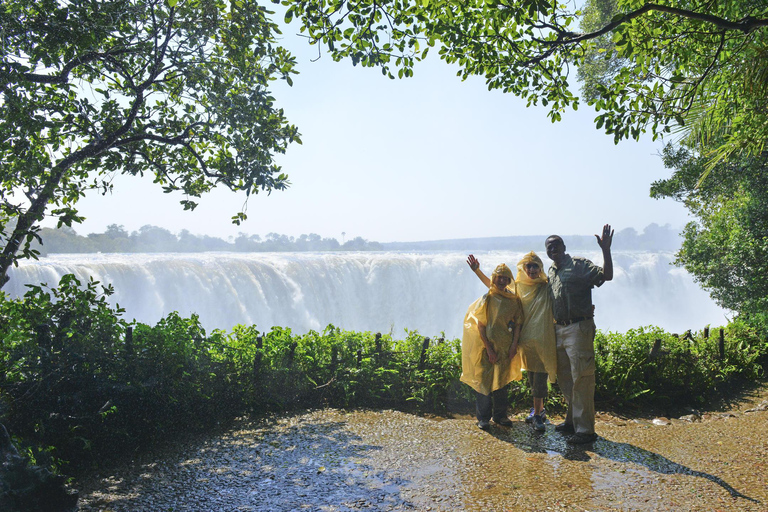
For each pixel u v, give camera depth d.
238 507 3.56
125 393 4.68
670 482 4.00
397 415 5.85
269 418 5.68
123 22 5.02
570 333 4.98
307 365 6.32
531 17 4.37
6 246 4.45
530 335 5.20
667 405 6.51
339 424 5.50
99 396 4.58
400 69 4.95
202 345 5.57
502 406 5.53
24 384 4.28
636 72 4.89
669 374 6.66
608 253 4.75
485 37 5.22
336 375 6.33
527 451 4.73
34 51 4.26
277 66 5.51
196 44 5.39
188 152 6.50
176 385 5.10
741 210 9.61
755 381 7.71
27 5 4.21
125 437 4.64
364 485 3.94
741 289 9.78
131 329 5.13
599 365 6.39
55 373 4.39
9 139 4.39
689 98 5.06
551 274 5.18
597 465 4.38
